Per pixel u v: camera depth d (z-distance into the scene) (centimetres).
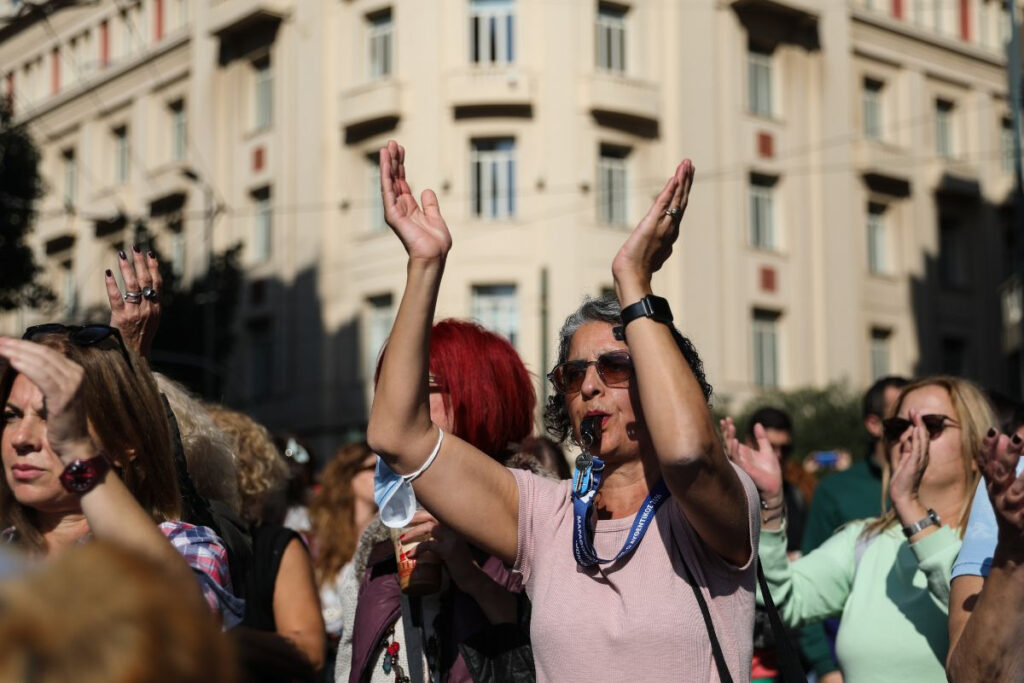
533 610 330
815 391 2892
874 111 3394
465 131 2820
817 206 3200
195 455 434
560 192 2805
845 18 3269
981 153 3584
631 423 333
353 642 410
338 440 2956
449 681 385
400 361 330
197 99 3303
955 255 3550
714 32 3022
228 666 142
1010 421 611
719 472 298
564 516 341
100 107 3572
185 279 3297
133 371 322
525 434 419
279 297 3092
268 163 3133
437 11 2839
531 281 2797
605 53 2903
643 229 315
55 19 3512
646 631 310
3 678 132
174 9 3409
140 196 3459
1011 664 313
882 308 3316
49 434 278
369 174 2966
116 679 133
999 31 3678
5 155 2697
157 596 139
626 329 310
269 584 437
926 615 429
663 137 2931
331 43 3019
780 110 3159
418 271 330
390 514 370
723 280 2992
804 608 468
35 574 139
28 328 322
